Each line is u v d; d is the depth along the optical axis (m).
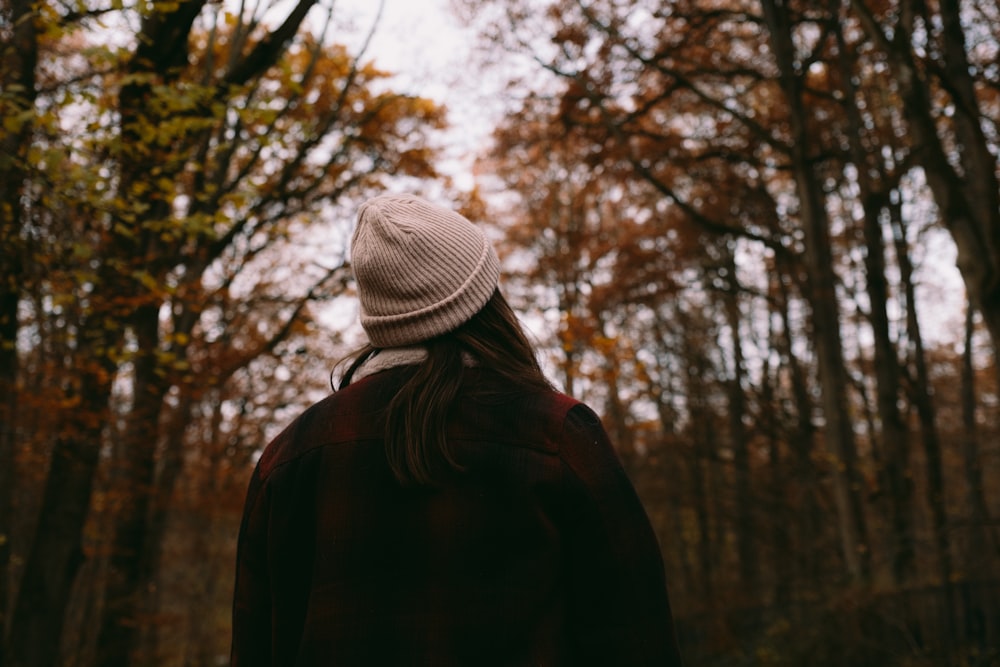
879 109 14.69
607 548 1.10
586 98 13.65
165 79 6.03
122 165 5.54
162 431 8.47
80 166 5.24
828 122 14.49
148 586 9.31
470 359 1.19
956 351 19.69
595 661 1.12
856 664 9.12
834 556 12.70
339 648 1.07
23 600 6.93
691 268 18.03
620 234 19.02
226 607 19.09
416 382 1.15
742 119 13.18
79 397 6.68
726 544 19.02
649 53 13.52
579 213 19.45
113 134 5.34
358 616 1.08
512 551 1.08
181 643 17.48
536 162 18.25
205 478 11.44
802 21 13.20
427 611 1.06
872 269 12.34
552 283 17.55
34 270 5.71
